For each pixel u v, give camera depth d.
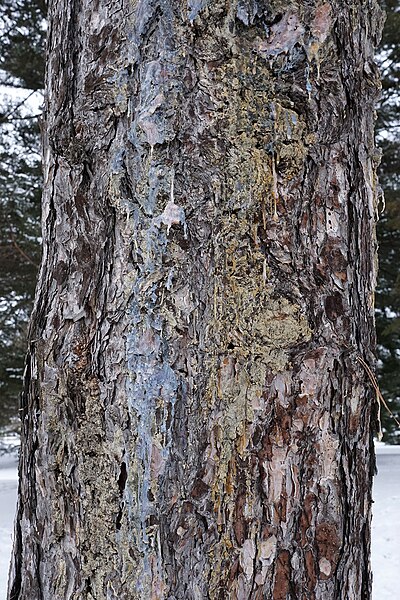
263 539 1.01
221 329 1.02
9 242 7.47
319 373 1.05
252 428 1.02
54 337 1.09
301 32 1.05
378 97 1.22
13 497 6.73
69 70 1.13
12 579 1.16
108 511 1.01
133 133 1.03
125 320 1.02
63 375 1.07
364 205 1.15
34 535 1.10
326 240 1.07
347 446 1.08
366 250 1.16
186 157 1.02
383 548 4.76
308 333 1.04
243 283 1.03
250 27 1.04
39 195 7.58
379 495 6.03
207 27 1.03
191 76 1.03
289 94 1.05
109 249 1.05
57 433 1.08
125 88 1.05
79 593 1.03
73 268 1.09
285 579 1.02
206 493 1.00
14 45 7.77
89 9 1.11
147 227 1.02
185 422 1.00
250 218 1.03
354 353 1.09
